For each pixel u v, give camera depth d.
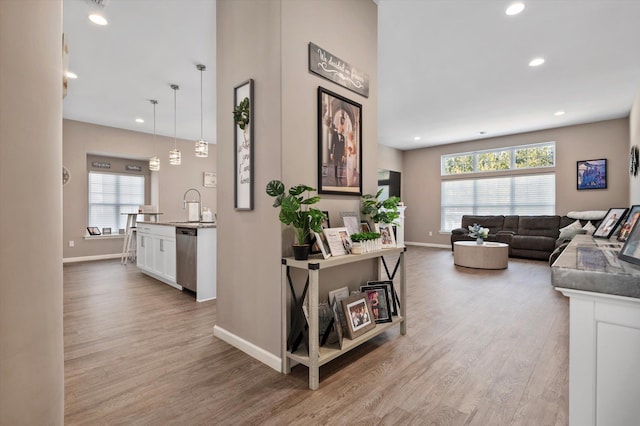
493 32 3.22
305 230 1.99
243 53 2.32
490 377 1.94
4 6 0.61
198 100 5.05
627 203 6.04
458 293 3.84
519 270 5.27
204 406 1.67
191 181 7.89
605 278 0.81
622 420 0.82
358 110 2.60
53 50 0.79
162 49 3.54
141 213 6.12
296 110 2.12
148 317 3.05
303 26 2.17
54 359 0.78
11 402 0.63
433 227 8.85
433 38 3.33
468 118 6.15
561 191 6.79
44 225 0.73
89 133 6.38
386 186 9.17
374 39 2.78
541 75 4.22
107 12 2.87
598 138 6.35
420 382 1.89
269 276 2.12
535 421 1.54
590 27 3.12
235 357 2.22
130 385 1.87
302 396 1.75
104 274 5.04
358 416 1.58
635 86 4.57
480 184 8.04
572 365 0.88
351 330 2.13
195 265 3.64
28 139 0.67
